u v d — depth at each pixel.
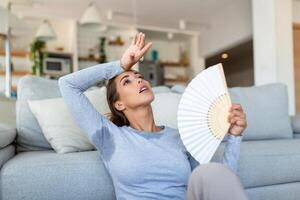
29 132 1.55
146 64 6.40
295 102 4.67
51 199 1.15
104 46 6.02
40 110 1.50
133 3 5.42
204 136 1.01
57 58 5.51
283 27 4.18
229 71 8.64
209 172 0.76
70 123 1.48
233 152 1.04
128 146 1.05
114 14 5.93
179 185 1.03
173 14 6.02
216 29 6.21
